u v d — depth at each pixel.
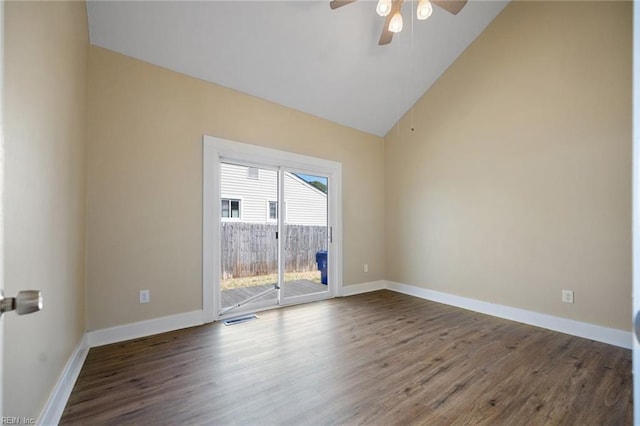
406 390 1.71
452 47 3.44
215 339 2.47
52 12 1.42
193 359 2.09
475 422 1.44
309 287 3.82
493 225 3.19
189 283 2.79
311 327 2.77
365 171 4.38
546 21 2.81
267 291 3.44
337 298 3.92
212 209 2.94
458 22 3.18
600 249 2.46
